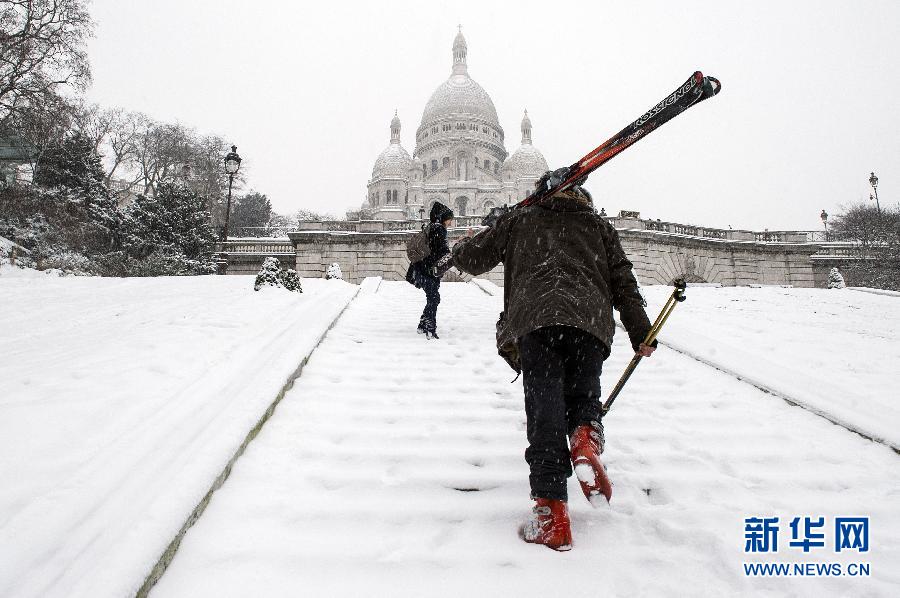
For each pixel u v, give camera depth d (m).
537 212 2.54
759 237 35.19
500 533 2.35
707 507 2.57
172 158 54.59
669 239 31.84
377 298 10.27
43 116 30.14
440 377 4.64
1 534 1.95
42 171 35.06
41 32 29.06
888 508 2.62
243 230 63.97
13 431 2.79
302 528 2.37
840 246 37.19
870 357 5.55
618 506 2.55
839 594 1.98
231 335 5.36
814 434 3.55
